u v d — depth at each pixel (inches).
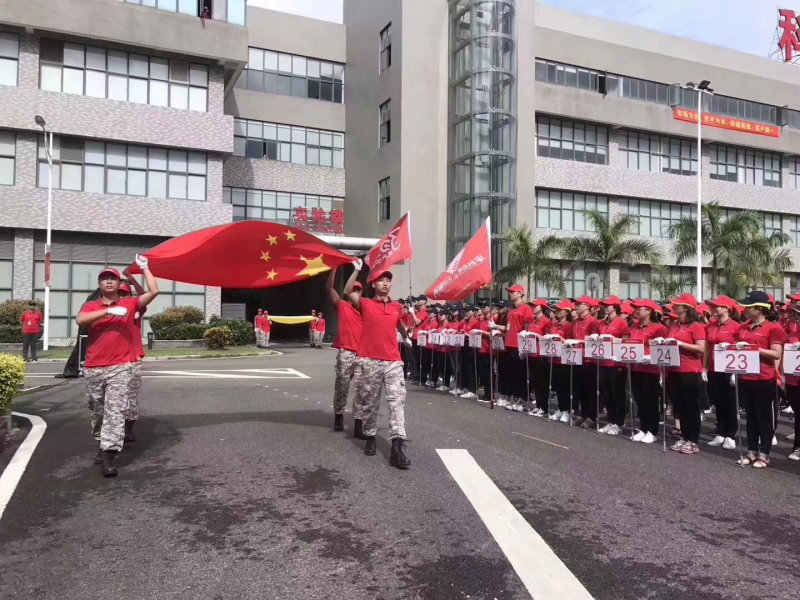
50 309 1008.9
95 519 200.7
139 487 234.4
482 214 1135.6
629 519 208.7
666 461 296.4
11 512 206.8
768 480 265.0
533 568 168.2
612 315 393.1
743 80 1552.7
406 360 655.1
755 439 294.0
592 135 1411.2
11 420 321.1
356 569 165.6
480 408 448.5
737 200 1552.7
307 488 235.1
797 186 1658.5
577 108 1353.3
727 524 205.9
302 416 384.8
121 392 251.1
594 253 1103.0
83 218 1008.9
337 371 338.6
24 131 982.4
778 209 1605.6
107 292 252.7
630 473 269.3
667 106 1451.8
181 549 177.5
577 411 410.6
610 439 348.8
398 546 181.3
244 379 592.4
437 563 170.2
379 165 1247.5
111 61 1037.2
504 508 216.7
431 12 1207.6
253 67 1323.8
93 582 156.6
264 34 1328.7
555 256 1253.1
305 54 1366.9
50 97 985.5
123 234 1045.2
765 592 156.3
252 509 211.2
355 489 234.7
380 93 1254.9
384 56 1258.0
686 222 1083.9
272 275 343.9
